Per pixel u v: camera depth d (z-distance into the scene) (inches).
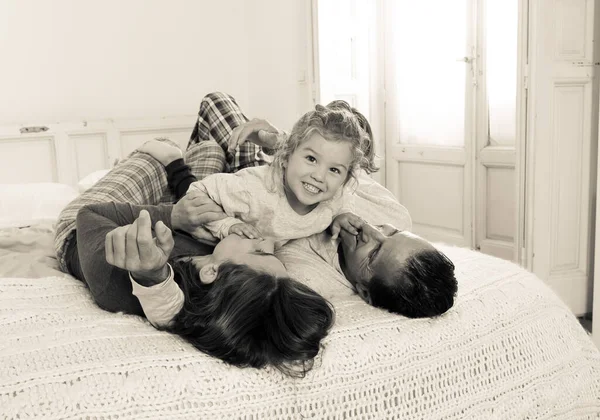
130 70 160.2
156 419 36.3
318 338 41.0
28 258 60.9
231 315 39.6
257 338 39.8
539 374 49.9
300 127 47.4
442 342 46.0
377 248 48.0
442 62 164.9
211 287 42.2
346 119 46.7
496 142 155.7
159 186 67.8
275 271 42.8
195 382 38.0
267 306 40.2
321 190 47.3
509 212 153.0
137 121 156.0
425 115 172.4
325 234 54.0
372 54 175.5
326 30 163.0
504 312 50.7
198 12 169.3
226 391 38.5
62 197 105.0
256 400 39.0
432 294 45.6
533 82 113.1
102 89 156.6
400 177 182.5
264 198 49.9
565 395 50.9
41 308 44.5
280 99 174.2
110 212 50.9
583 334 55.2
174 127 161.8
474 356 47.1
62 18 149.4
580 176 117.5
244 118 92.4
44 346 38.4
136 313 46.2
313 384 40.6
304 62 166.1
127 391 36.4
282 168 49.6
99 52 155.3
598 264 101.0
